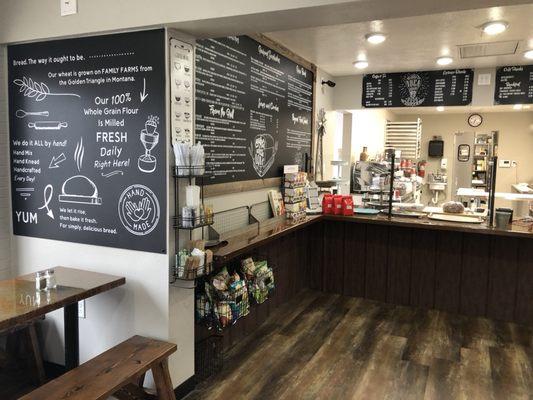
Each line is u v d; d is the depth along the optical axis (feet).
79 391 5.85
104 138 7.89
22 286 7.19
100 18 7.56
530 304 12.26
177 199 7.63
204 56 9.35
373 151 23.26
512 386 8.83
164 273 7.63
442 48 12.81
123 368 6.47
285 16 6.66
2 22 8.42
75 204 8.30
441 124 29.17
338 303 13.64
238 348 10.32
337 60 14.69
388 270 13.84
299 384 8.77
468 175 27.27
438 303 13.33
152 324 7.83
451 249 13.04
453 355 10.18
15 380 8.71
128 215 7.83
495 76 15.11
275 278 12.60
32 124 8.54
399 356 10.05
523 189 22.88
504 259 12.46
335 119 18.28
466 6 6.14
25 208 8.82
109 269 8.11
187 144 7.45
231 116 10.50
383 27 10.87
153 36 7.30
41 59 8.30
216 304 8.63
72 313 7.44
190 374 8.35
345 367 9.48
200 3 6.82
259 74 11.74
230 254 8.27
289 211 12.82
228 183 10.43
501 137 27.63
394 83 16.46
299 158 14.70
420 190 24.44
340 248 14.44
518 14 9.75
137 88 7.51
